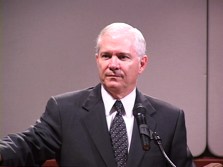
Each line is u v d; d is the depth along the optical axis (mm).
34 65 8781
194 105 8789
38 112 8781
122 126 4887
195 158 8766
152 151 4824
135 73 4941
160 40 8812
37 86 8781
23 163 4586
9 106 8742
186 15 8805
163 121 5176
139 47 4930
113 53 4789
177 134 5188
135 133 4840
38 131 4832
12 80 8758
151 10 8820
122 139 4820
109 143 4777
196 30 8805
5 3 8734
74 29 8812
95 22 8812
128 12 8805
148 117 5117
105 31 4867
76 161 4770
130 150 4754
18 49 8750
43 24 8789
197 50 8812
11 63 8750
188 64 8820
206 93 8812
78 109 5082
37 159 4793
